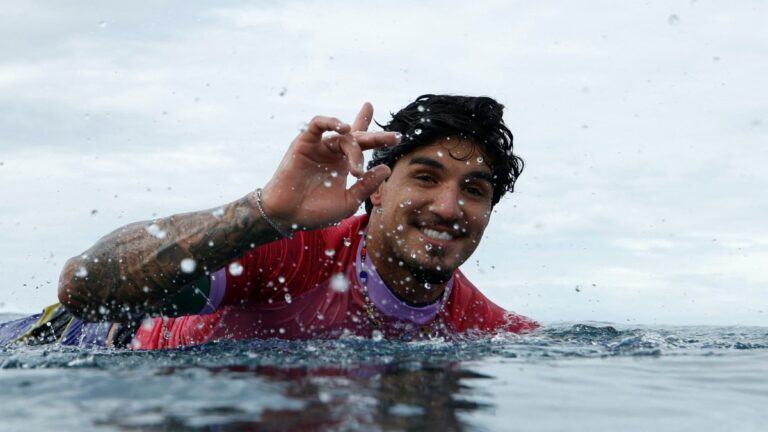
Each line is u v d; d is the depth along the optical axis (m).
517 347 2.26
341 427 0.99
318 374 1.46
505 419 1.14
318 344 2.21
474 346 2.24
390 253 2.55
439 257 2.53
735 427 1.20
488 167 2.58
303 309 2.53
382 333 2.60
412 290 2.59
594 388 1.50
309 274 2.53
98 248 2.20
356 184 2.13
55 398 1.14
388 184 2.57
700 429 1.18
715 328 3.87
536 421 1.15
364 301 2.58
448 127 2.51
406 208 2.51
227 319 2.58
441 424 1.06
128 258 2.14
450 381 1.47
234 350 2.00
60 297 2.27
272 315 2.53
